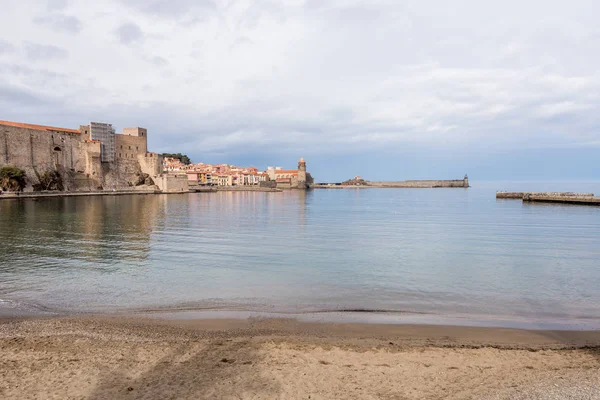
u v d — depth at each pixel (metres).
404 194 154.62
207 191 152.50
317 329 10.76
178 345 9.43
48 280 16.97
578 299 14.29
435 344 9.69
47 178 102.81
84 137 118.31
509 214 56.44
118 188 123.00
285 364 8.34
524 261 21.84
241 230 36.59
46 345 9.46
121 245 27.08
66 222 41.28
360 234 34.25
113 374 7.85
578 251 25.20
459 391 7.20
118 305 13.20
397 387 7.34
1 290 15.27
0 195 83.50
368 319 11.73
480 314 12.38
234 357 8.70
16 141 97.81
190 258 22.47
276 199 106.62
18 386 7.32
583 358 8.75
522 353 9.02
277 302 13.69
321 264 20.89
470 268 19.91
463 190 199.75
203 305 13.23
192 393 7.05
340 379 7.66
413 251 25.33
